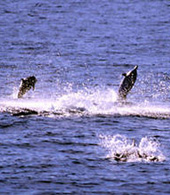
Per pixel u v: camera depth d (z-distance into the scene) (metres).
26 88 103.75
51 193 61.38
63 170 67.50
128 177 65.81
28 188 62.41
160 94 115.94
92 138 80.75
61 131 83.88
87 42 182.00
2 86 117.94
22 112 94.12
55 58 154.12
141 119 92.81
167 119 93.50
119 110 98.19
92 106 99.88
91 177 65.62
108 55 159.75
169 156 73.44
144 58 156.88
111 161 70.88
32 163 69.44
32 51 164.62
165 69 142.62
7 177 65.00
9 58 152.62
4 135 80.94
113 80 128.12
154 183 64.25
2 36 189.38
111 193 61.66
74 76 131.12
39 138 79.88
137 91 118.00
